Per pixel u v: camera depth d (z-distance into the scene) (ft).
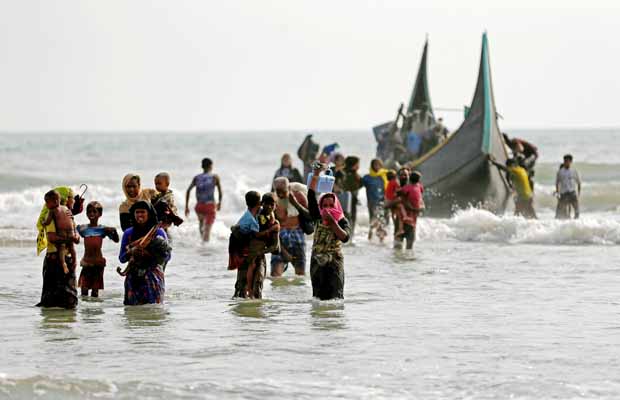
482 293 130.82
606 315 112.88
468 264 165.58
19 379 80.02
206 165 204.54
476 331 102.89
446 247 197.36
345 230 122.31
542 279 145.48
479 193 282.56
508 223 217.15
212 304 120.37
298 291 131.75
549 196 347.77
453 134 287.07
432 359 89.81
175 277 148.15
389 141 310.24
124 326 105.40
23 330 103.04
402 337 99.55
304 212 130.11
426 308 117.80
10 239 211.00
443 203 288.10
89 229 125.70
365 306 119.24
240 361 88.94
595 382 81.61
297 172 208.64
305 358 90.17
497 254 182.80
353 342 97.04
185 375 83.82
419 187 192.44
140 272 118.52
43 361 88.74
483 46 285.64
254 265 124.67
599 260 170.60
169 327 104.83
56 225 116.47
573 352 92.58
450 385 80.79
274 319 109.91
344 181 204.33
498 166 276.21
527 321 108.78
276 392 78.64
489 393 78.54
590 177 417.69
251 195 124.47
